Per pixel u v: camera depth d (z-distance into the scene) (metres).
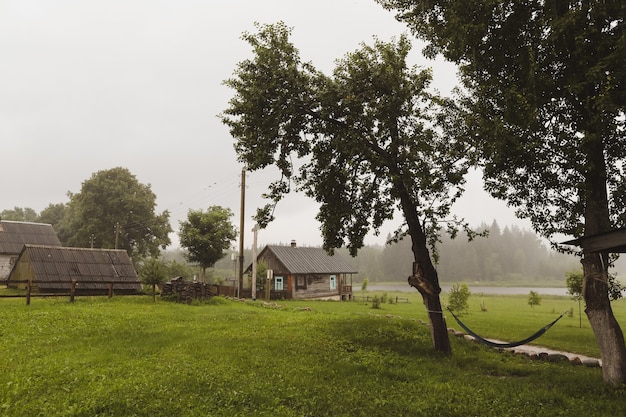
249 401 8.40
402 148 13.74
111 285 27.66
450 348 14.12
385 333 16.31
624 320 27.73
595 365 13.10
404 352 13.83
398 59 13.86
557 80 9.84
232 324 18.97
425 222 14.28
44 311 19.72
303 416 7.73
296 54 14.05
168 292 29.61
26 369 10.42
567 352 15.59
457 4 10.38
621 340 9.77
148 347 13.42
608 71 8.82
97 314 19.92
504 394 9.17
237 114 14.38
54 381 9.49
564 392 9.38
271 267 50.31
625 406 8.25
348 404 8.43
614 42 8.69
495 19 10.39
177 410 7.86
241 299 34.91
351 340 15.27
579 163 9.88
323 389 9.34
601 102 8.40
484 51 10.70
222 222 49.53
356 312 29.28
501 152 10.09
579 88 8.91
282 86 13.80
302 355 12.83
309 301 43.59
